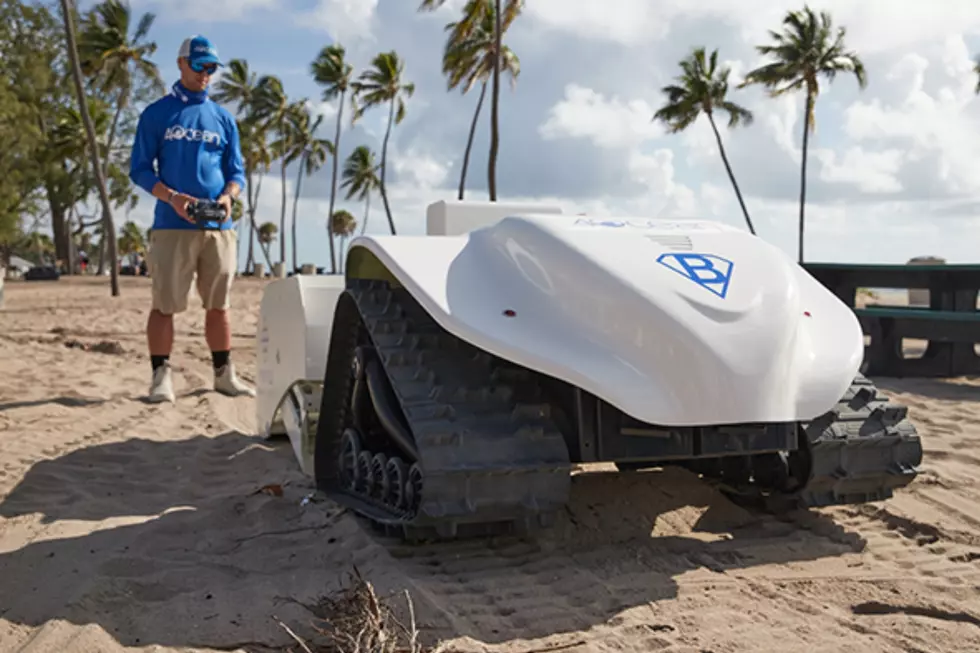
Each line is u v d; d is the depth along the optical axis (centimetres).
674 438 315
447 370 320
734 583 304
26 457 480
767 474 376
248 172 6081
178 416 619
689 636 258
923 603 288
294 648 246
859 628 267
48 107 4275
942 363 921
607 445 310
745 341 299
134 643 249
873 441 348
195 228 654
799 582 307
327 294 465
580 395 309
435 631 255
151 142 636
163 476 457
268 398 525
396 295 363
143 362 899
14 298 1969
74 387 720
